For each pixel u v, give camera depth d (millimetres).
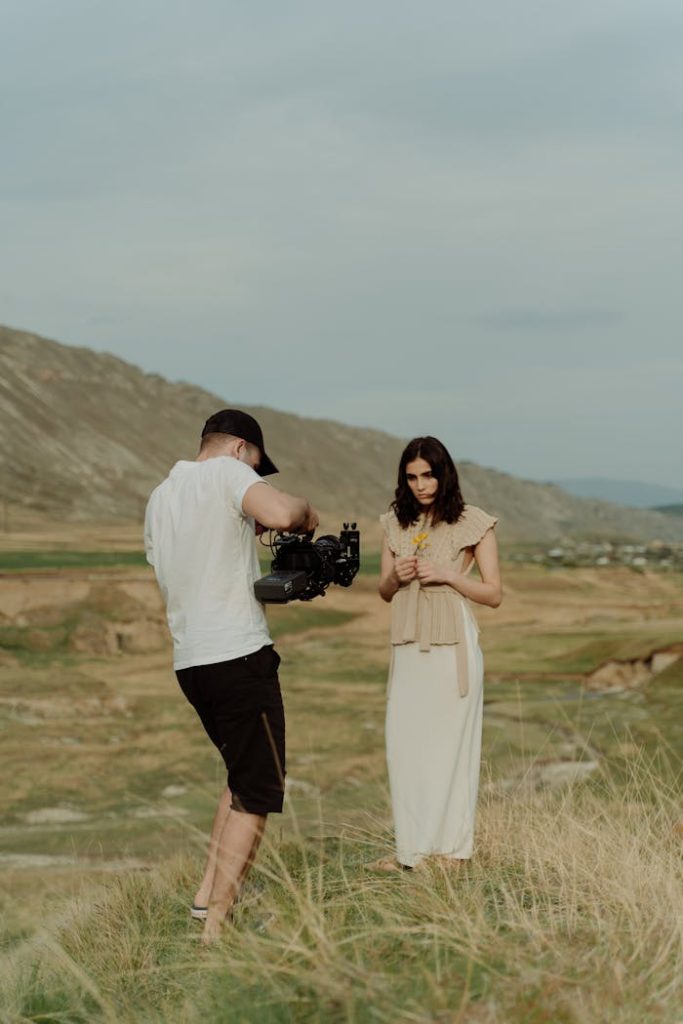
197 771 31000
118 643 67938
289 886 3617
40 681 49562
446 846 4445
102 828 20062
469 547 4773
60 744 35562
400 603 4672
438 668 4555
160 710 44281
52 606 73812
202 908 4102
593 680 46469
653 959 2893
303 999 2738
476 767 4605
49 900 4992
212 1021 2834
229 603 4172
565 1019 2490
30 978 3623
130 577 90188
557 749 9234
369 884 3961
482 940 3074
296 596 4176
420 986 2740
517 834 4562
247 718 4121
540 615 102562
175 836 13516
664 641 47188
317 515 4270
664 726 20469
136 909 4504
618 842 4082
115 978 3482
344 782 19734
